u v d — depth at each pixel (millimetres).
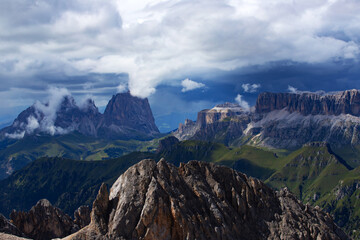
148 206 113625
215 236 119062
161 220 113188
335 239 149500
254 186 156875
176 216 113750
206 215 124438
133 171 128625
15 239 123062
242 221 139250
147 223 112125
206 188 138625
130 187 122500
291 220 149125
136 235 111375
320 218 166250
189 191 132250
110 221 116250
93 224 116438
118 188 125625
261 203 151000
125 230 112250
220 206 134125
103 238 111188
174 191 123750
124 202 117625
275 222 146625
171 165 136875
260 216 147375
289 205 161375
